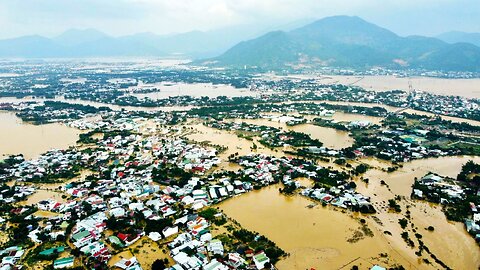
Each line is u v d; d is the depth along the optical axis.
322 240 144.88
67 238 147.62
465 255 136.38
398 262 131.12
